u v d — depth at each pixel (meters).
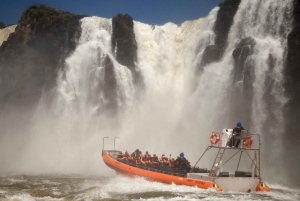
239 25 56.09
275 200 25.50
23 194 28.59
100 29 66.56
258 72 47.59
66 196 28.17
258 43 49.09
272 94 45.72
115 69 61.25
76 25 66.88
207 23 61.12
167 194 27.14
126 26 64.94
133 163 34.81
